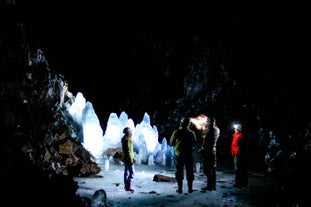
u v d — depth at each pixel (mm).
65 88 15852
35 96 11328
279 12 17562
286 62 16906
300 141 11906
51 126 11445
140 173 12648
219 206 8156
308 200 8297
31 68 11328
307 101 14695
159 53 24797
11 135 8586
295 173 9969
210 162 9828
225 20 20844
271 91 17062
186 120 9648
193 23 23000
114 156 15258
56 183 7047
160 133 23203
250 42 19328
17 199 5984
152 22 24359
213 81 21891
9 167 7070
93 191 9172
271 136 14750
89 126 14992
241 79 19812
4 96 9227
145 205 8086
